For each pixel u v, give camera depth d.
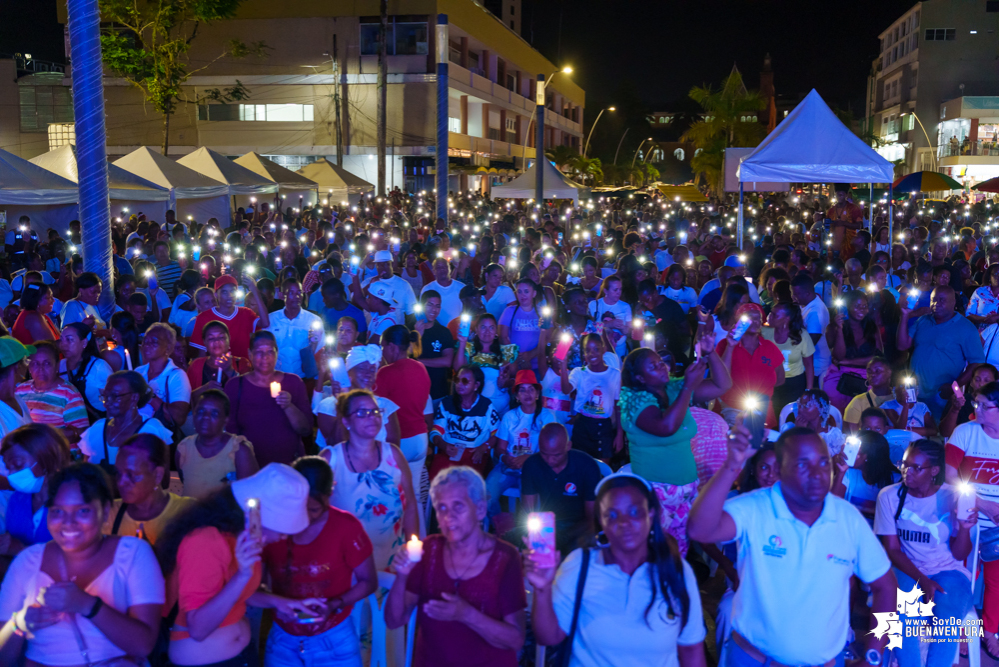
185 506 3.47
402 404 5.77
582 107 85.44
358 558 3.72
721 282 10.48
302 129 46.12
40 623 3.00
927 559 4.35
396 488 4.45
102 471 3.22
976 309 8.57
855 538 3.34
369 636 4.37
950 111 69.88
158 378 5.64
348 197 35.44
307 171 33.00
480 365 7.12
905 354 8.06
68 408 5.58
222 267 11.32
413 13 44.28
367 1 44.59
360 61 45.31
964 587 4.32
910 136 76.50
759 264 12.47
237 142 46.44
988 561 4.70
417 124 45.69
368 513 4.39
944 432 6.41
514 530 5.25
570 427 6.84
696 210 36.03
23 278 10.25
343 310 8.48
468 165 49.50
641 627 3.11
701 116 125.62
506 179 58.56
